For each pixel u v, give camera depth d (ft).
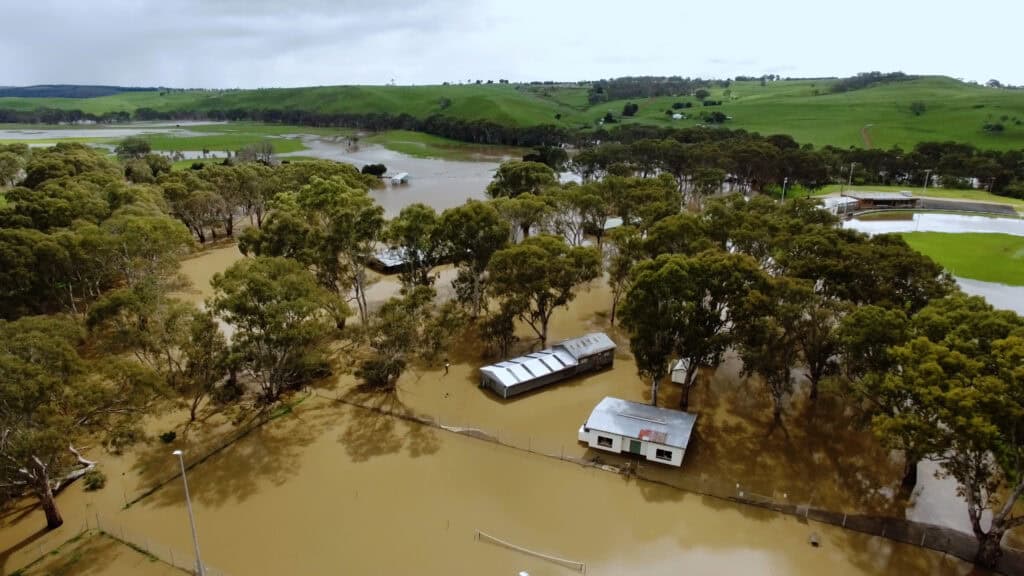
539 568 136.77
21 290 228.63
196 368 190.19
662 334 185.88
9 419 130.93
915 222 489.67
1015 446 124.36
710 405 211.41
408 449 184.03
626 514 155.22
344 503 158.81
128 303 196.03
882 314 160.35
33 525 151.53
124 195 345.92
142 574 134.62
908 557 141.08
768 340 181.16
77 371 146.20
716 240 281.95
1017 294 312.71
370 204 308.19
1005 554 141.49
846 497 163.43
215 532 148.05
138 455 180.55
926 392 128.57
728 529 150.20
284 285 194.29
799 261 225.35
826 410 207.10
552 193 366.43
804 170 586.04
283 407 207.31
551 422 199.52
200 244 410.93
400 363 213.25
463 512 155.43
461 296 261.44
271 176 452.76
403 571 135.33
